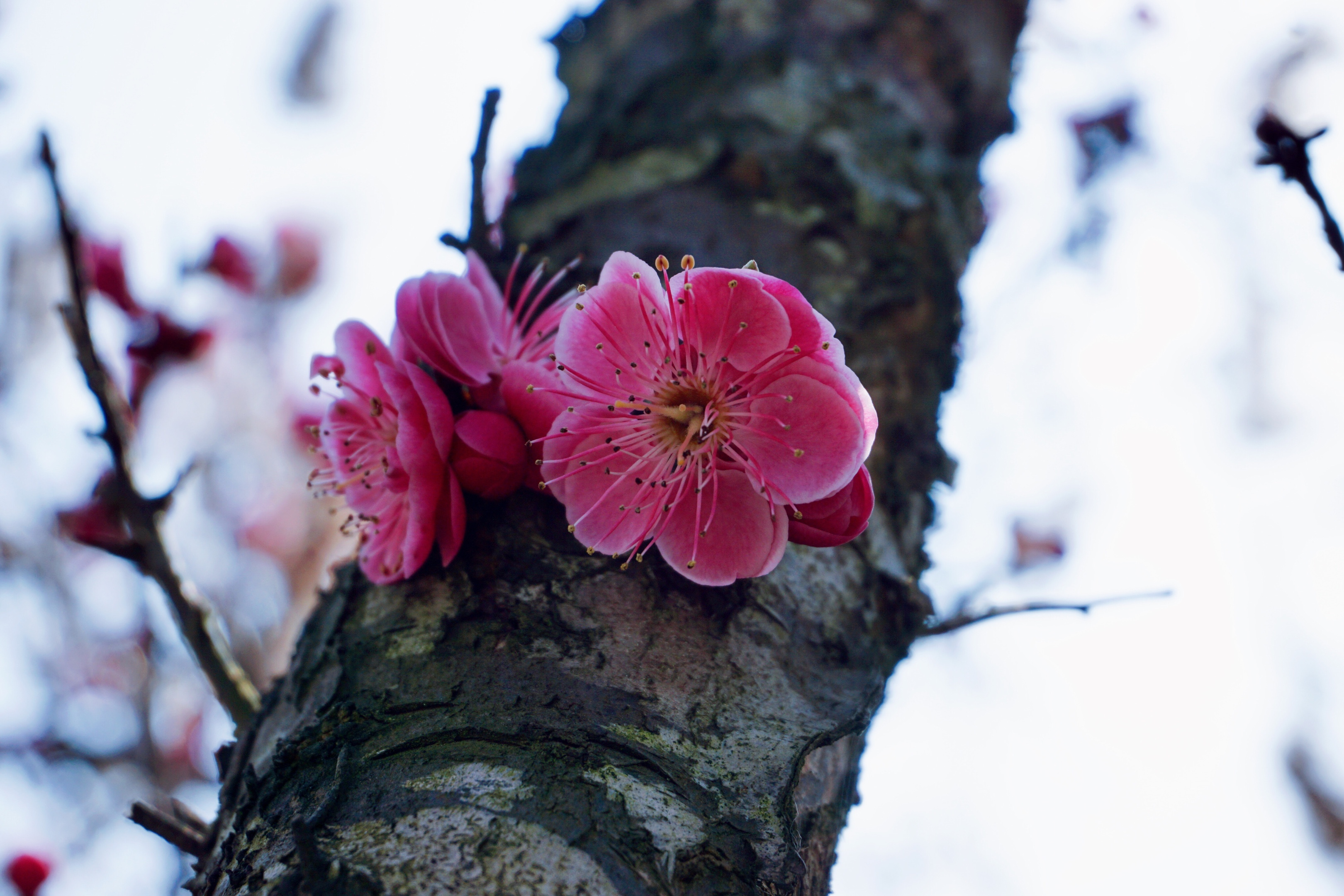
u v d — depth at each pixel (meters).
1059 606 0.27
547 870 0.23
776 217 0.29
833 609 0.26
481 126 0.27
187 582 0.29
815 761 0.25
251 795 0.25
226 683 0.29
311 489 0.27
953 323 0.30
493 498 0.26
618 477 0.25
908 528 0.28
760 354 0.25
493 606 0.25
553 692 0.24
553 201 0.30
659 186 0.29
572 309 0.25
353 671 0.25
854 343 0.28
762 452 0.25
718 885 0.23
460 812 0.23
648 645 0.25
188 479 0.30
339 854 0.23
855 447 0.25
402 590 0.26
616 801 0.24
